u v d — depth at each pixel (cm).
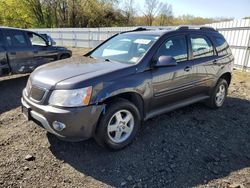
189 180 301
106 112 333
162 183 295
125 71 356
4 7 3666
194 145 382
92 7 3647
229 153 364
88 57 446
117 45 450
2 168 314
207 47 494
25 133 409
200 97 491
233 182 298
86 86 317
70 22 3788
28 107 346
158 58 388
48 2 3797
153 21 4250
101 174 309
